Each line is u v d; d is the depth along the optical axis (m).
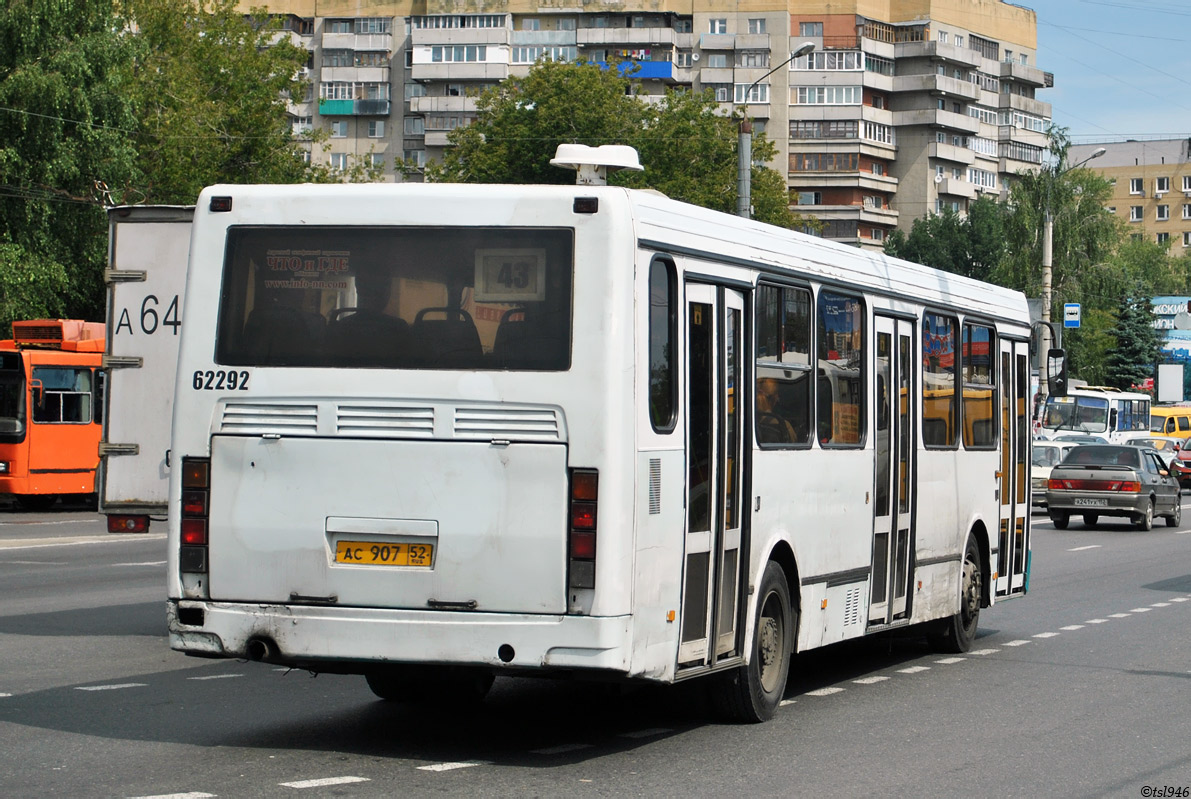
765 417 9.40
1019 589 15.19
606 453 7.55
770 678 9.55
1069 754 8.69
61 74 35.12
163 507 12.51
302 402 7.92
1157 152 151.25
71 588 16.70
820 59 105.69
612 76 56.66
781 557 9.80
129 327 12.56
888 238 108.25
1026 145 122.88
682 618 8.24
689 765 8.05
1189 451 52.34
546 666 7.51
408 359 7.84
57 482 31.50
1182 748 8.93
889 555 11.55
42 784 7.19
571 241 7.73
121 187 37.53
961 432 13.34
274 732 8.76
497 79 98.81
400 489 7.74
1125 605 17.77
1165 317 93.38
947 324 13.07
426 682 9.73
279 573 7.87
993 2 119.12
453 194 7.91
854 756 8.46
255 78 56.53
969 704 10.51
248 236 8.13
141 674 11.01
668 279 8.19
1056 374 16.06
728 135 57.00
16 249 35.44
